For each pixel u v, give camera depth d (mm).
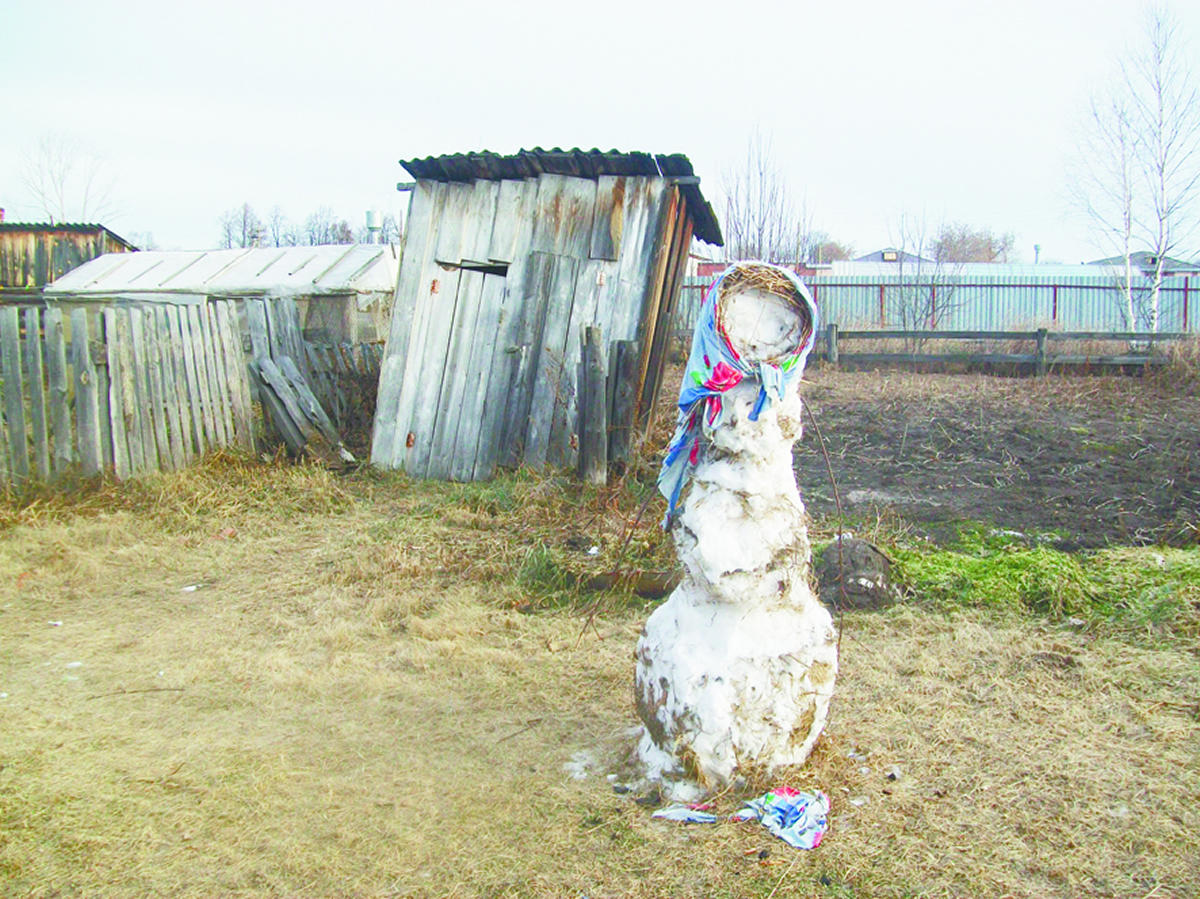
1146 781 3469
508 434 9227
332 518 7859
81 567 6496
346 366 11625
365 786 3633
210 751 3945
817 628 3570
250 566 6688
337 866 3115
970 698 4270
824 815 3287
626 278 9078
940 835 3176
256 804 3506
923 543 6539
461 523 7461
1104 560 5918
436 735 4090
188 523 7531
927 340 16625
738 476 3469
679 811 3350
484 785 3633
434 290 9602
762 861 3045
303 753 3924
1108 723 3957
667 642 3564
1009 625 5129
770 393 3355
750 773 3436
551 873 3041
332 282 14125
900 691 4344
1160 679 4352
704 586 3510
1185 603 5055
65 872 3100
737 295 3467
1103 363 14789
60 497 7809
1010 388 13375
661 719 3529
